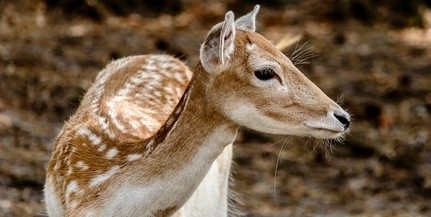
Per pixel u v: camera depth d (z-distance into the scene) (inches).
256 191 577.3
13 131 621.9
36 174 566.6
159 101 395.2
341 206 566.6
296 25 947.3
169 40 850.1
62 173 362.6
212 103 331.9
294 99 330.6
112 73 407.2
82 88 687.7
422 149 641.6
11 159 584.7
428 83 771.4
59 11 882.8
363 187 591.8
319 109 330.6
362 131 662.5
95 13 890.7
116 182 343.0
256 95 330.3
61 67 738.8
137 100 390.6
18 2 882.1
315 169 613.6
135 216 342.3
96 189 346.6
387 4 973.2
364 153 636.7
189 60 783.1
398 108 714.8
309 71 786.8
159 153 337.1
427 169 616.4
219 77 330.3
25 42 794.8
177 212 361.1
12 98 677.3
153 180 337.7
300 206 561.9
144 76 402.9
